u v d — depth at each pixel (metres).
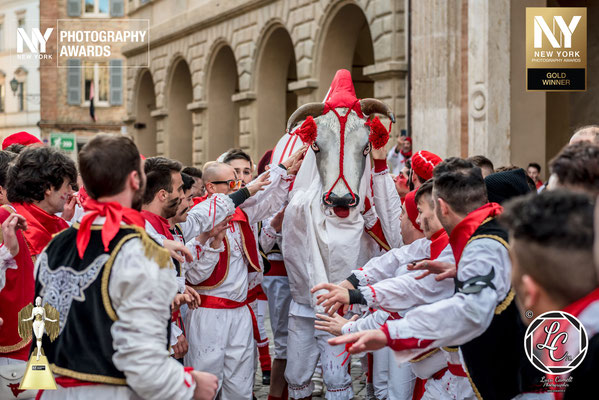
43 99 35.34
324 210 5.04
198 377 2.74
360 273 4.02
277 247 6.18
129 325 2.56
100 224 2.72
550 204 1.97
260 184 4.69
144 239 2.64
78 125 35.12
